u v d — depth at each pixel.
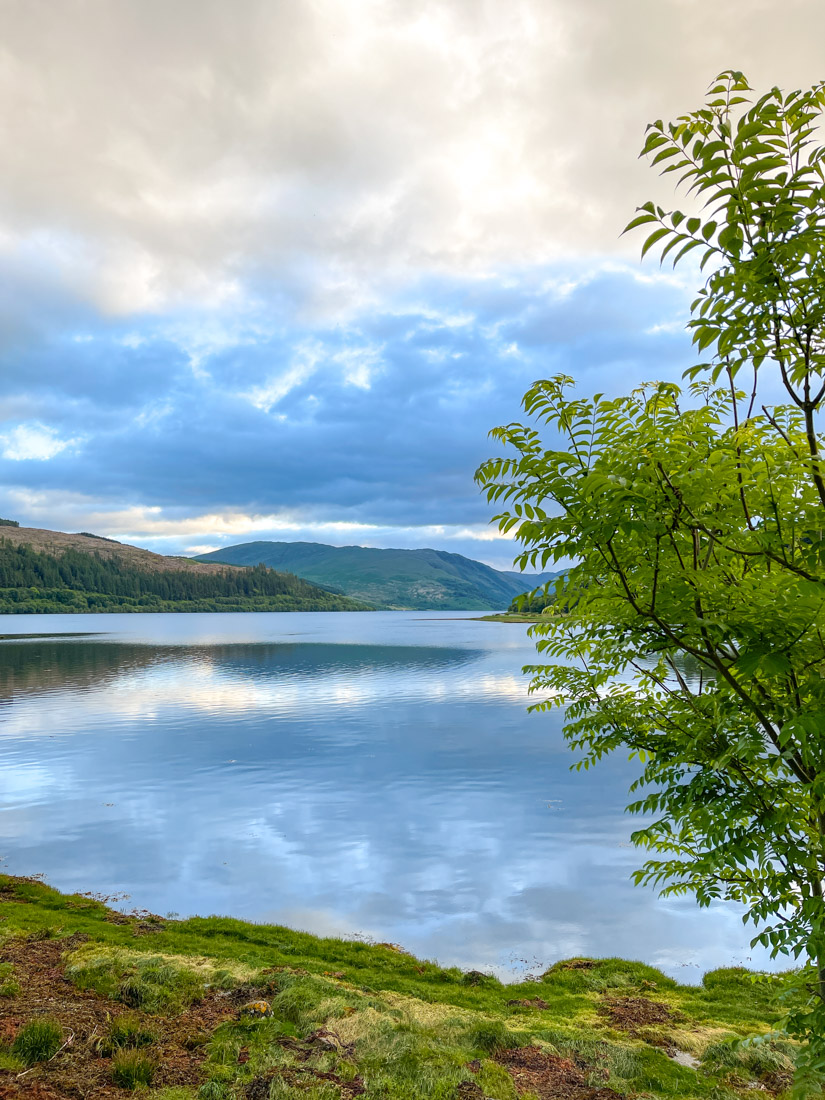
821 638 4.01
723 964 14.92
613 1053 9.80
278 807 26.42
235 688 62.41
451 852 21.72
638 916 17.31
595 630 6.11
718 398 5.33
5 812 25.70
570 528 4.27
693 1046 10.32
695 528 4.28
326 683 66.38
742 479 4.09
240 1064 8.41
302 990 10.80
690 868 6.31
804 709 4.20
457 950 15.38
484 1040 10.02
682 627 4.61
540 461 4.25
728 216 3.43
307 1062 8.61
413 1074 8.56
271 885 18.94
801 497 4.29
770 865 5.70
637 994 12.93
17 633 148.62
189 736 40.28
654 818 25.14
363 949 14.81
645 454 4.16
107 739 39.34
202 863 20.59
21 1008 9.40
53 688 61.69
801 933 5.20
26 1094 7.19
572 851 21.86
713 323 3.80
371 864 20.62
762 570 4.72
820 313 3.47
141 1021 9.34
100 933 13.78
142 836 23.03
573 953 15.38
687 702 5.88
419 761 34.16
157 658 91.56
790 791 5.18
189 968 11.70
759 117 3.36
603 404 4.36
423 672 76.06
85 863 20.48
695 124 3.43
